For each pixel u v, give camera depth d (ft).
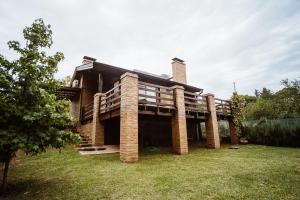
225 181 16.75
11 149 14.24
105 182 17.06
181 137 34.32
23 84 15.69
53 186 16.46
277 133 46.16
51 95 16.62
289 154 31.68
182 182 16.66
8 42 15.79
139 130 46.37
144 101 30.83
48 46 17.84
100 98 39.55
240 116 53.21
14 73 15.57
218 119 52.08
